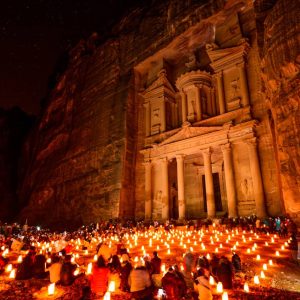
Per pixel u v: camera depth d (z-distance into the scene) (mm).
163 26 38094
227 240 18125
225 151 28641
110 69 43719
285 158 19938
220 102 31312
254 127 27641
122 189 34000
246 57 31016
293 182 19125
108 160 36938
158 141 35281
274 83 21719
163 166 33344
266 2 27219
